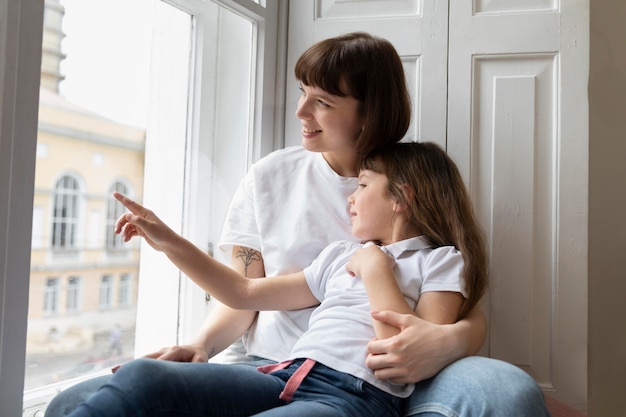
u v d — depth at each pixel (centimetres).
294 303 118
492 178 145
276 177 132
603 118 166
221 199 153
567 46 142
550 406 132
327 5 157
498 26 146
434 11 150
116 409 73
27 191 94
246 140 155
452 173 119
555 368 139
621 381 163
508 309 142
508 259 143
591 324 165
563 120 142
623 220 165
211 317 125
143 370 79
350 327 101
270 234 128
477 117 147
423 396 92
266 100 155
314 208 127
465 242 112
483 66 148
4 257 90
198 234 149
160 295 140
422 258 109
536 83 144
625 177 165
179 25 142
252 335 128
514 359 141
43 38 106
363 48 119
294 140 158
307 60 119
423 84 150
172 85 142
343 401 92
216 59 151
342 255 117
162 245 108
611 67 166
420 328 94
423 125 149
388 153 119
